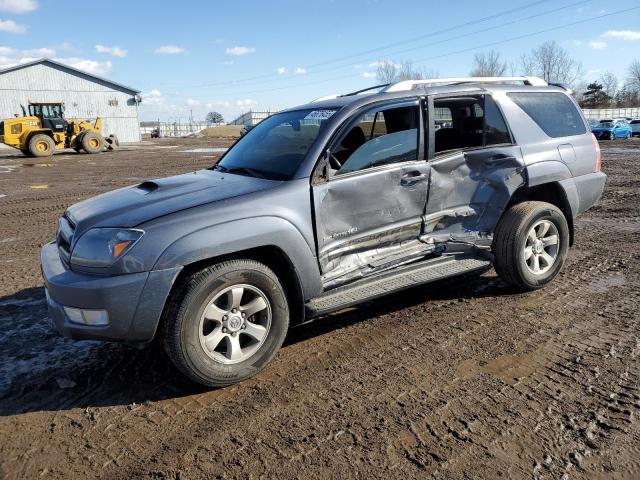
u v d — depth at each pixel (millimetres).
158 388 3398
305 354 3771
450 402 3061
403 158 4086
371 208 3902
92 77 46344
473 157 4402
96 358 3850
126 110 48438
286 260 3508
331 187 3695
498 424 2826
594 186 5148
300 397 3195
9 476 2586
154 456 2697
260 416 3012
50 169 19922
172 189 3723
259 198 3441
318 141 3744
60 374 3617
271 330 3475
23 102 43969
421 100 4180
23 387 3449
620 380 3221
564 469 2463
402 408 3021
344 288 3861
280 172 3748
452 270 4320
